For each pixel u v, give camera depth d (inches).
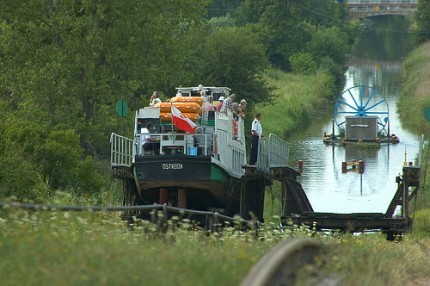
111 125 4832.7
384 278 1368.1
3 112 4148.6
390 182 5684.1
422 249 2293.3
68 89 4817.9
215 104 3713.1
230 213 3486.7
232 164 3555.6
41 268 1097.4
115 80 4940.9
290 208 3614.7
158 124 3363.7
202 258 1275.8
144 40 5054.1
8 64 4970.5
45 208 1461.6
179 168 3213.6
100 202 3538.4
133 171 3282.5
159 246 1503.4
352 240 2138.3
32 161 3521.2
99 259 1179.3
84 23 4845.0
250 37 7755.9
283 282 1140.5
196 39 7583.7
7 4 4936.0
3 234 1353.3
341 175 5989.2
